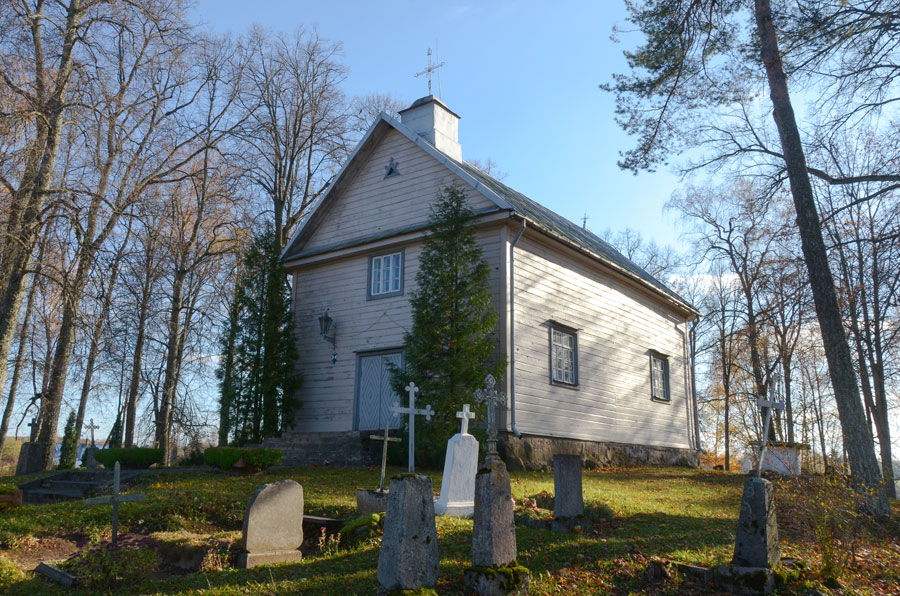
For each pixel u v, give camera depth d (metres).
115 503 9.52
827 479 8.56
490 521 7.12
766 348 29.72
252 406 20.69
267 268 21.92
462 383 16.19
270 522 9.24
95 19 19.70
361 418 19.75
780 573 7.41
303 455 18.11
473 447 11.45
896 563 9.08
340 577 7.61
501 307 17.59
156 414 28.47
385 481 14.27
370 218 21.22
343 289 21.16
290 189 28.83
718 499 14.22
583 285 21.19
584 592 7.23
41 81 18.61
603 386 21.39
